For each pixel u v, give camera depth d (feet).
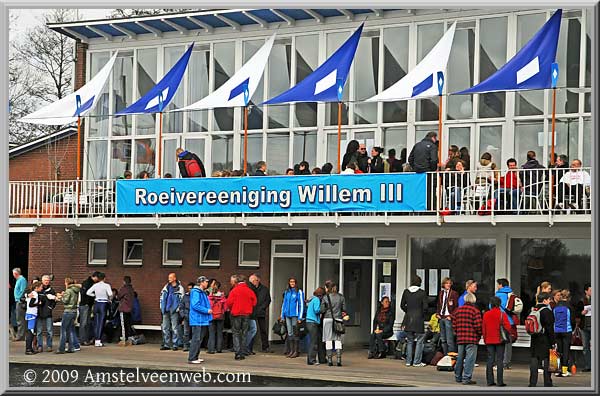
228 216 88.79
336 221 83.46
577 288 80.18
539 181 78.69
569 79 82.38
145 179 91.40
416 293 78.02
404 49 88.99
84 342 91.71
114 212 93.66
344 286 89.71
